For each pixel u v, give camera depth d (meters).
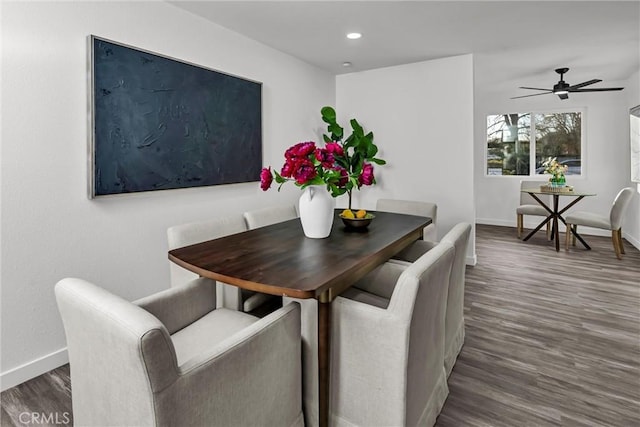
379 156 4.48
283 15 2.80
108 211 2.29
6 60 1.83
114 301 0.99
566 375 1.98
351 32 3.17
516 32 3.18
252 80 3.33
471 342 2.34
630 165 5.18
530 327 2.56
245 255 1.59
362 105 4.54
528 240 5.40
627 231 5.30
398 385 1.24
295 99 3.96
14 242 1.89
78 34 2.09
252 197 3.43
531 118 6.24
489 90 5.83
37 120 1.95
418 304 1.25
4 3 1.81
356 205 4.71
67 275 2.11
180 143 2.68
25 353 1.96
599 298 3.10
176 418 0.93
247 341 1.12
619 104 5.41
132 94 2.34
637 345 2.29
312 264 1.44
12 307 1.90
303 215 1.92
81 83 2.12
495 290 3.31
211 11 2.72
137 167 2.40
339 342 1.36
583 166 5.79
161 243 2.62
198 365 0.98
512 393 1.83
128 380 0.91
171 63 2.58
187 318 1.59
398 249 1.91
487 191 6.71
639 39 3.37
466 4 2.62
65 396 1.84
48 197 2.01
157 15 2.50
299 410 1.39
